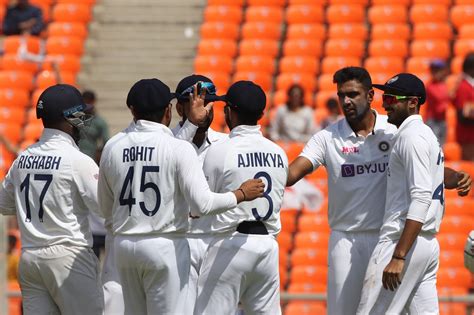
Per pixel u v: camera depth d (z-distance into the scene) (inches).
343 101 1097.4
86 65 2628.0
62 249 1053.8
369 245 1105.4
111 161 1018.7
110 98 2529.5
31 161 1061.8
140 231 1005.8
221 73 2546.8
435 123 2133.4
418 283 1074.1
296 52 2603.3
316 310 1552.7
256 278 1055.6
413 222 1022.4
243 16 2765.7
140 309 1035.9
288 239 2049.7
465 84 2092.8
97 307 1074.1
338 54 2583.7
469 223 2039.9
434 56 2536.9
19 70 2605.8
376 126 1108.5
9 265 1651.1
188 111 1141.7
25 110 2519.7
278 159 1061.8
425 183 1029.8
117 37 2706.7
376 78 2493.8
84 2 2807.6
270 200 1053.2
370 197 1102.4
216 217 1049.5
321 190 2084.2
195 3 2787.9
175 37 2687.0
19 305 1519.4
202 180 1000.2
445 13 2625.5
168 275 1009.5
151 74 2593.5
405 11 2647.6
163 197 1005.2
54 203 1051.3
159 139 1010.7
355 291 1109.1
